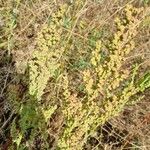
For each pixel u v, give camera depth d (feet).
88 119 5.22
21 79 6.79
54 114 6.57
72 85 6.84
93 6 7.21
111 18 7.16
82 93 6.74
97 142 6.70
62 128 6.48
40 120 5.85
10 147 6.14
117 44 4.81
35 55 5.42
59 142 5.43
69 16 6.99
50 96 6.66
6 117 6.73
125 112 6.84
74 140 5.31
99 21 7.12
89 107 5.19
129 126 6.77
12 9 7.18
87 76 5.01
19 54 6.99
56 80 6.55
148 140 6.70
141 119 6.84
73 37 6.96
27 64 6.82
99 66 4.88
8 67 6.91
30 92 5.63
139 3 7.29
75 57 6.97
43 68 5.49
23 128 5.78
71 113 5.18
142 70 6.97
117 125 6.77
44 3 7.20
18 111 6.43
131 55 7.02
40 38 5.32
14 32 7.13
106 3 7.21
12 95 6.51
